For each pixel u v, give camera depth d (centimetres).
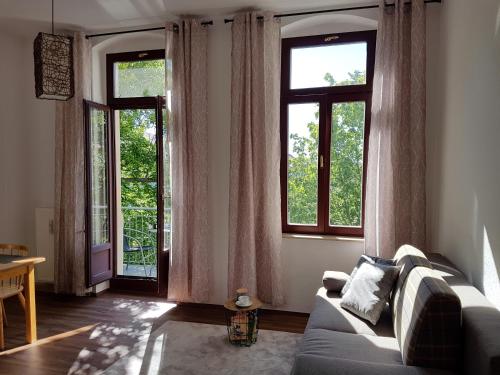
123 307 385
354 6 342
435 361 165
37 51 265
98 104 416
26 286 301
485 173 203
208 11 364
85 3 348
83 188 414
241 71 361
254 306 295
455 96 268
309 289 363
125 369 261
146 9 361
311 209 378
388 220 326
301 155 377
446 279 222
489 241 196
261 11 360
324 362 164
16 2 345
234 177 362
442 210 305
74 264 416
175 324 340
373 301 239
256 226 369
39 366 266
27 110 445
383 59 327
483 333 144
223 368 262
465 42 245
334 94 364
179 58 377
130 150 527
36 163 446
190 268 390
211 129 384
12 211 433
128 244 520
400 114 322
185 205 381
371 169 331
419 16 317
